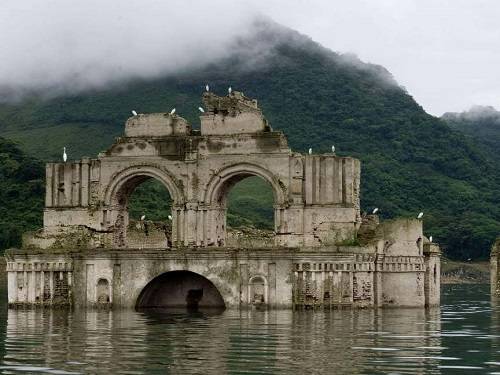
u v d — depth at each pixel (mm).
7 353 60156
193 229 98625
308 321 81750
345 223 95625
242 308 94500
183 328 75750
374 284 97625
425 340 67125
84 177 101438
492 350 61594
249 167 97500
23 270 99562
